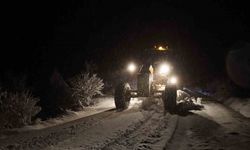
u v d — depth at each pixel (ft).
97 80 59.36
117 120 41.78
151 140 31.45
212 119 42.96
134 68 61.62
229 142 30.81
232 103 55.57
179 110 49.70
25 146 29.17
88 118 44.04
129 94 53.47
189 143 30.58
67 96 51.78
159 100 57.88
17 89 48.03
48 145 29.50
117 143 30.22
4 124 37.63
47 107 48.62
